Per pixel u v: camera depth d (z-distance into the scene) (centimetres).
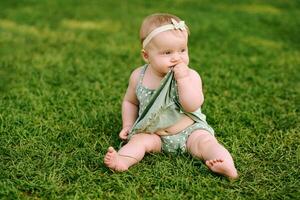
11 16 686
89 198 271
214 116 375
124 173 293
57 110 388
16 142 335
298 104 410
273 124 370
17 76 463
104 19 688
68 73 475
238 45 580
